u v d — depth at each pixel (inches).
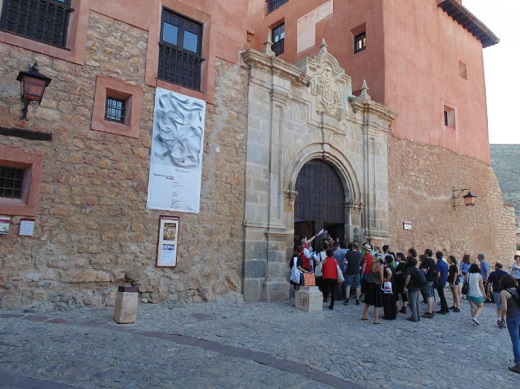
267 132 420.5
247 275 378.0
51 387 147.4
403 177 576.1
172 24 375.9
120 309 253.3
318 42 666.2
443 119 666.8
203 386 160.1
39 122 283.4
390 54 577.9
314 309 347.3
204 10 389.7
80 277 288.5
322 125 475.8
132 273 313.0
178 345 211.8
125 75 329.1
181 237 343.9
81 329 228.2
